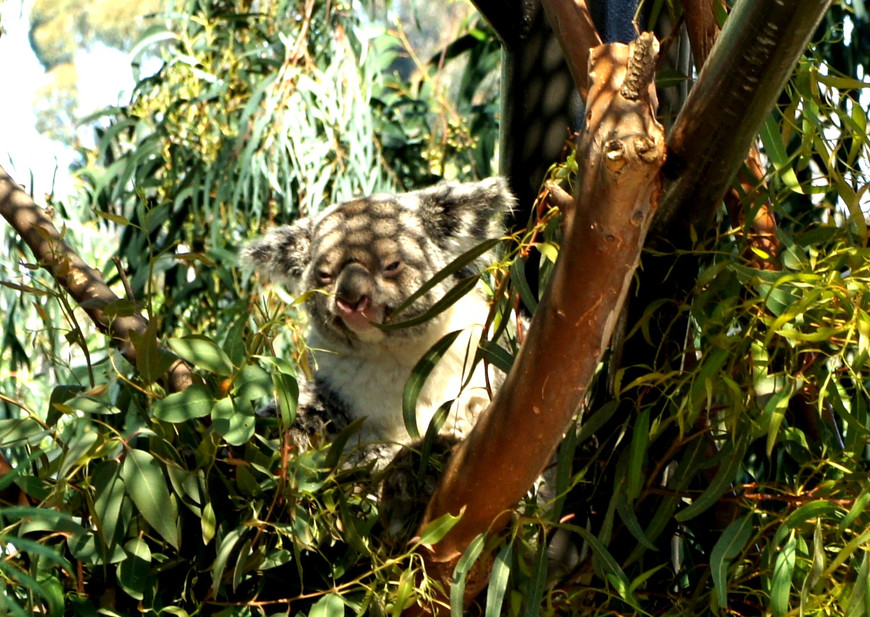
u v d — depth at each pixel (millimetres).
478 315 7453
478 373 7086
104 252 11531
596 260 3824
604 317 3967
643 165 3650
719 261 5109
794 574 4656
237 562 4758
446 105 12414
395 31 14461
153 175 11773
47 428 5008
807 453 5020
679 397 4883
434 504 4668
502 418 4258
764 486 4793
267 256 8312
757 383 4598
